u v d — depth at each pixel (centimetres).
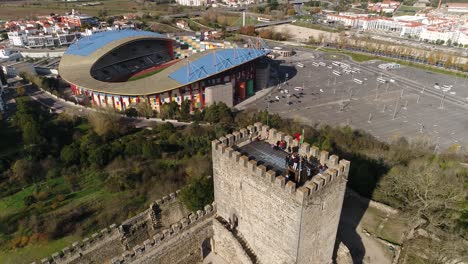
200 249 6738
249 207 5659
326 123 17212
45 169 11469
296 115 18362
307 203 4672
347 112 18850
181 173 11181
